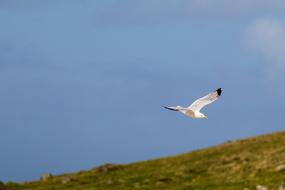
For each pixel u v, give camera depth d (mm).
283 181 54594
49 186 67312
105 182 66062
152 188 60594
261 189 50969
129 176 68562
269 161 64500
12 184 69000
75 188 64375
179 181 62781
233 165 66250
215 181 60031
